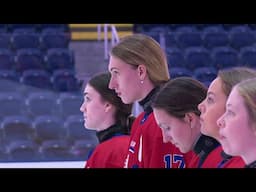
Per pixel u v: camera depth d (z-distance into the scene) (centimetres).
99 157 598
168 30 2648
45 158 1337
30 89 1823
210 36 2336
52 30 2567
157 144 519
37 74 1936
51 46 2278
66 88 1898
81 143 1489
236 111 371
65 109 1698
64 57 2142
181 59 2061
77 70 2106
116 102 611
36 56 2139
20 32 2495
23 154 1491
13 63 2117
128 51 540
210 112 432
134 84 544
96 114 617
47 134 1602
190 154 508
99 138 630
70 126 1559
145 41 545
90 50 2164
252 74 425
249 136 368
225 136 382
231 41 2364
